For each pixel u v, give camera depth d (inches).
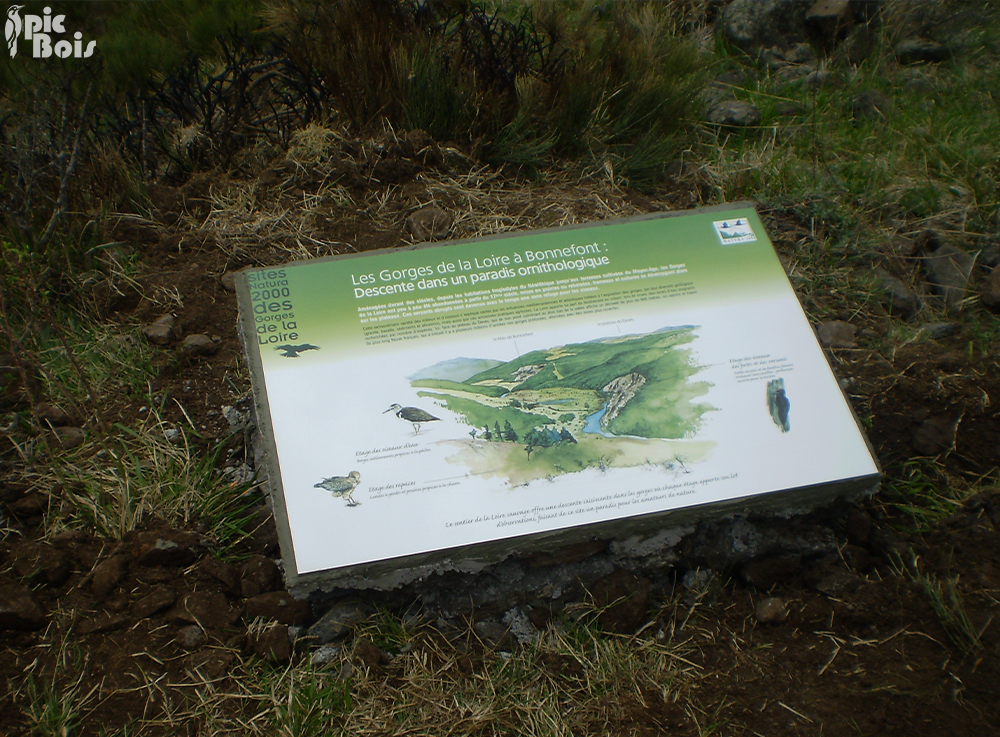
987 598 59.3
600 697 55.4
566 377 60.7
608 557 59.1
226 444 68.6
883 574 61.5
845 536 63.2
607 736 53.8
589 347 62.3
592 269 66.1
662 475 57.3
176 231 86.1
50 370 73.0
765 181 95.3
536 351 61.9
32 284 73.7
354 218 86.7
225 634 57.6
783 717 54.5
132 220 85.7
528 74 99.5
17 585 58.0
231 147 95.3
